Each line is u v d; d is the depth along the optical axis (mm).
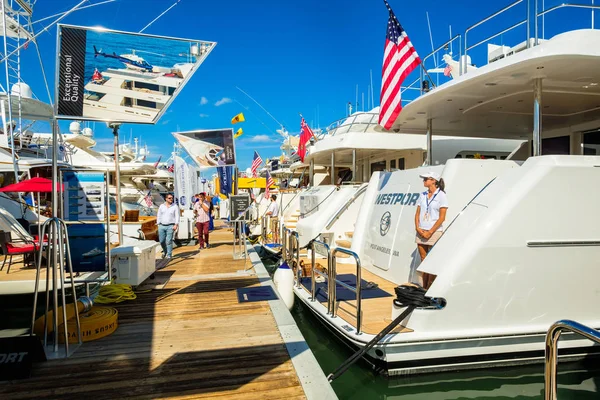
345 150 10633
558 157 4516
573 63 4383
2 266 6305
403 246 6488
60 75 4809
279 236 12484
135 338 4473
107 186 5219
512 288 4402
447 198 5434
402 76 6098
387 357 4199
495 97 5930
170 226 9969
